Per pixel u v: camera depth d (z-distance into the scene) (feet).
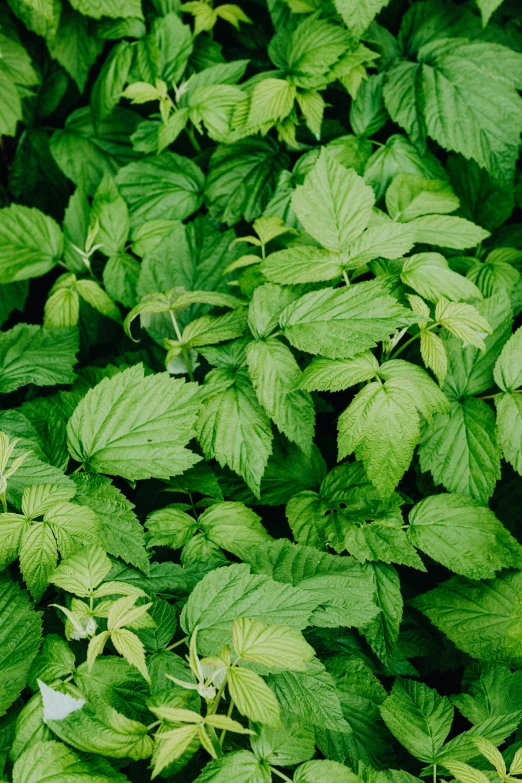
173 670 3.49
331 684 3.52
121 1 4.20
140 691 3.45
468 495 3.76
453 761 3.43
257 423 3.74
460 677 3.96
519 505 3.99
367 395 3.63
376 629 3.69
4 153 4.55
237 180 4.22
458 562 3.70
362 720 3.63
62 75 4.48
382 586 3.70
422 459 3.80
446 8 4.30
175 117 4.16
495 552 3.71
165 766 3.36
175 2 4.28
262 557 3.67
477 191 4.23
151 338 4.12
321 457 3.91
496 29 4.30
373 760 3.59
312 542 3.74
